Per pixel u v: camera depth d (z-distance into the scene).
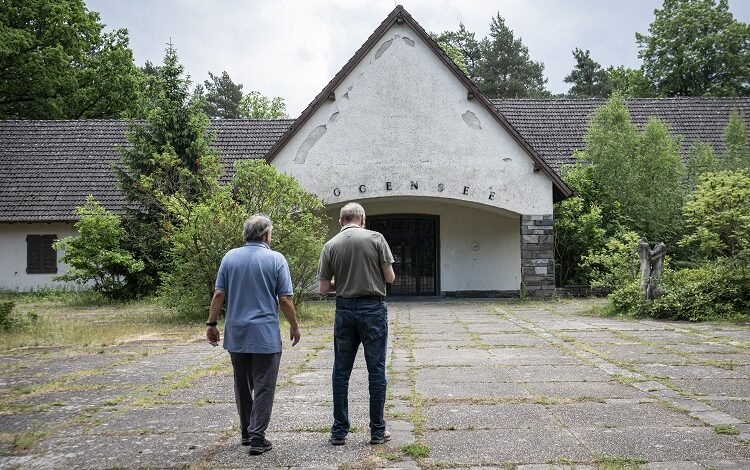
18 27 29.91
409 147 19.05
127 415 5.88
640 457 4.47
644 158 20.09
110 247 18.97
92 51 34.84
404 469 4.31
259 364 4.81
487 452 4.62
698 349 9.07
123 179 19.66
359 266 4.97
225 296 5.00
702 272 13.91
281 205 13.91
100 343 10.41
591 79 51.88
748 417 5.44
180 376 7.68
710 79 37.69
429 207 21.50
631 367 7.75
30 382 7.44
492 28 51.50
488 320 13.45
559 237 20.12
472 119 19.08
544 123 25.61
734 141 22.33
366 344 4.96
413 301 19.78
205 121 20.83
